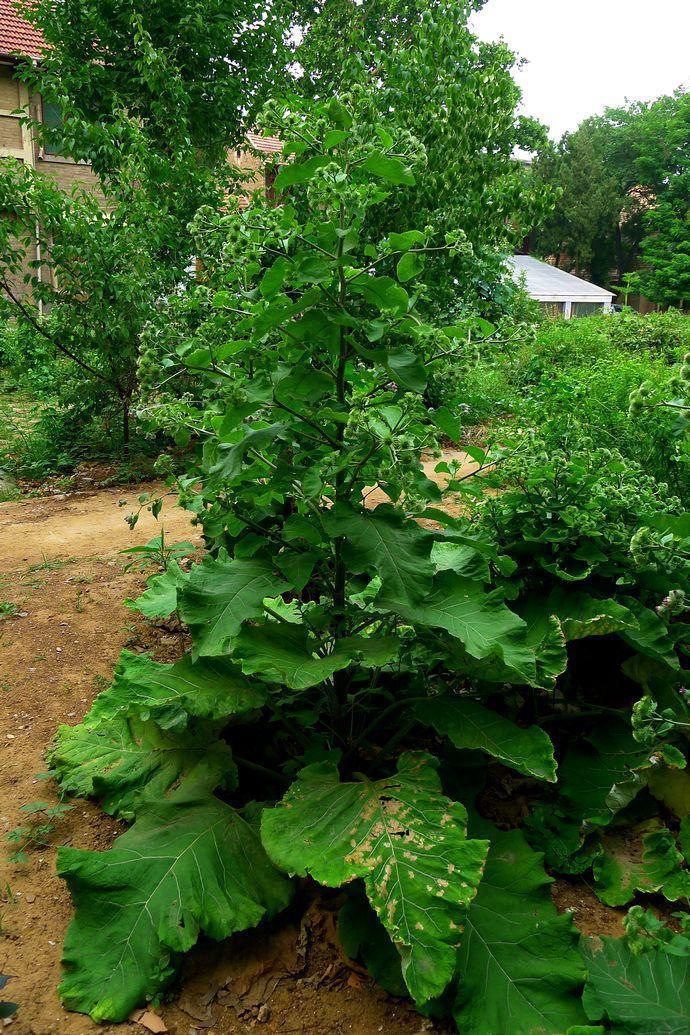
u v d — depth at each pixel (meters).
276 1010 2.47
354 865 2.39
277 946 2.69
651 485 4.34
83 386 10.17
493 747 2.79
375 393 2.91
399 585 2.49
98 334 9.30
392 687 3.59
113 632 4.82
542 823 3.12
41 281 9.49
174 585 4.03
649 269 51.16
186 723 3.21
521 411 8.36
